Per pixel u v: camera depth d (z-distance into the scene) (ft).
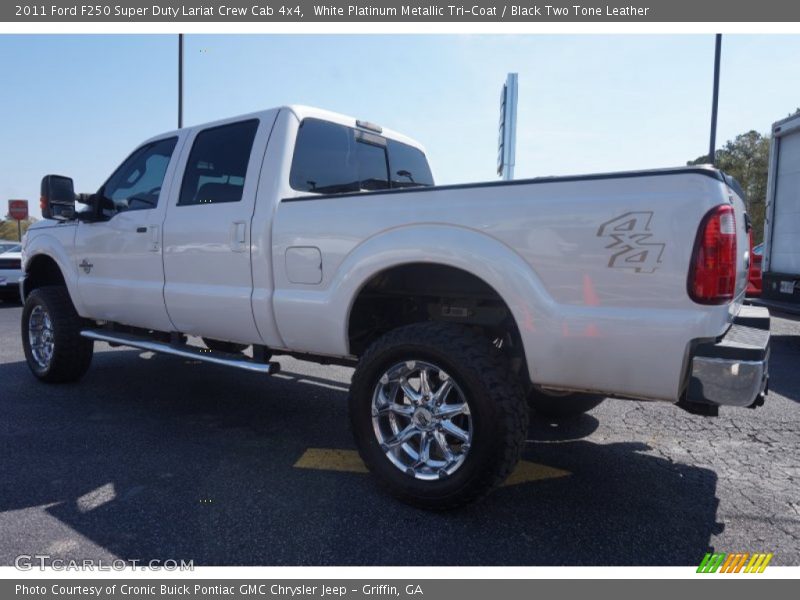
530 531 9.22
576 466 11.91
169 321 14.06
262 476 11.16
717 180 8.04
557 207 8.76
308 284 11.30
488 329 11.56
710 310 7.98
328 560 8.35
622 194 8.38
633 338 8.30
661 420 14.87
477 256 9.27
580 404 14.33
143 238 14.33
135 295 14.61
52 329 16.87
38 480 10.86
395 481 9.88
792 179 25.54
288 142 12.38
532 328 8.95
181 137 14.34
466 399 9.21
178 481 10.89
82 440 13.00
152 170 14.92
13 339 25.84
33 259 18.28
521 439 9.17
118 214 15.11
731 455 12.57
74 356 17.03
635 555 8.58
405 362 9.86
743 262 10.50
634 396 8.68
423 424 9.86
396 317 12.40
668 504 10.22
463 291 10.91
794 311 24.82
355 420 10.34
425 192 9.90
